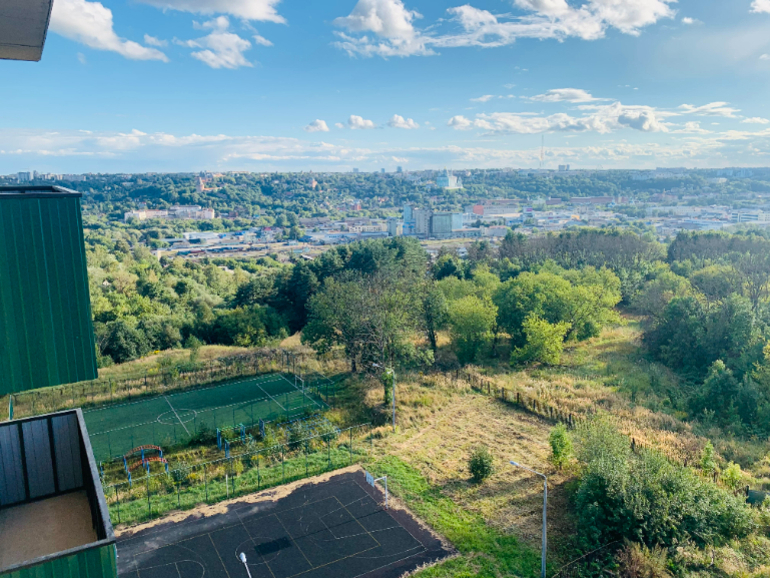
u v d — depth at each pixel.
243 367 61.41
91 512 17.36
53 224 16.38
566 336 69.31
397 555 30.25
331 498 35.91
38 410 50.12
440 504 35.00
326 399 53.09
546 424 46.22
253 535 32.09
